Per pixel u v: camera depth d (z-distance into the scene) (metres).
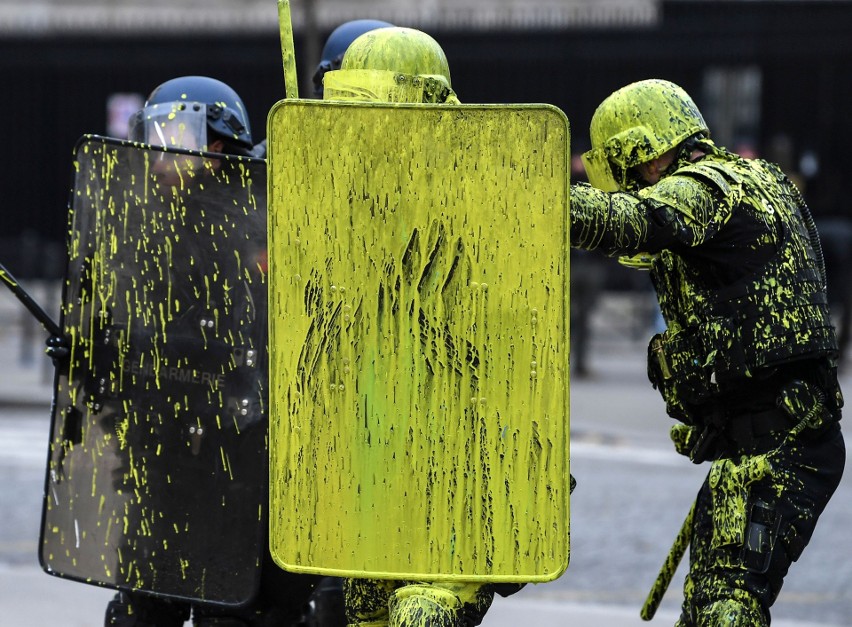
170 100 10.12
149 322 9.14
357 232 7.52
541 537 7.59
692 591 8.31
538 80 49.34
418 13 49.09
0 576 15.84
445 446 7.57
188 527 9.10
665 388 8.55
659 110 8.42
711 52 47.75
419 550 7.62
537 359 7.50
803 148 47.75
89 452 9.24
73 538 9.29
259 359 9.02
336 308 7.55
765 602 8.07
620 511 20.50
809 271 8.27
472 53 49.25
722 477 8.23
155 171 9.12
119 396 9.20
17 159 54.94
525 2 49.00
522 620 14.52
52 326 9.21
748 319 8.05
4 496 21.05
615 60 48.59
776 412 8.20
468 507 7.59
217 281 9.05
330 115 7.47
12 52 53.56
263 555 9.07
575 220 7.50
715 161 8.29
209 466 9.07
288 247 7.54
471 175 7.45
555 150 7.42
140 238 9.15
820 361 8.22
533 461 7.56
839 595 16.16
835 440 8.34
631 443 26.41
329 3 48.31
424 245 7.50
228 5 52.47
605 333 44.34
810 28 46.84
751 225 8.06
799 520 8.10
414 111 7.44
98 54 52.94
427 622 7.46
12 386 33.69
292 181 7.52
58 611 14.38
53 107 54.53
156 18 53.19
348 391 7.59
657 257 8.43
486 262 7.48
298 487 7.64
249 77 51.91
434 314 7.52
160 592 9.14
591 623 14.44
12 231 55.16
